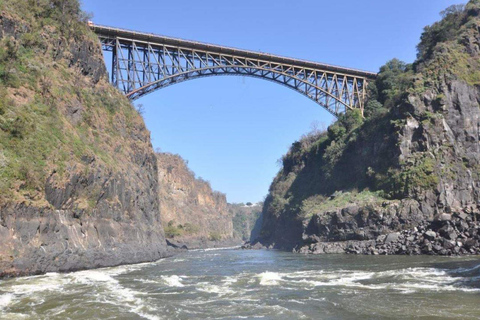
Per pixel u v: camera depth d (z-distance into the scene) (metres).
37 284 27.16
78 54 57.00
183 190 174.75
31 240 31.42
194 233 150.50
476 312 18.81
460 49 79.25
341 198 78.69
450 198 64.19
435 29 90.62
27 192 32.12
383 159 75.75
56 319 18.22
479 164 68.25
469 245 49.78
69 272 35.19
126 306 21.30
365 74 101.50
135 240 53.22
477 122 71.25
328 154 95.06
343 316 18.95
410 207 63.31
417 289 25.27
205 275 36.44
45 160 36.25
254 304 21.98
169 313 19.84
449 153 68.69
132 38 75.25
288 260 54.91
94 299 22.80
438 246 52.06
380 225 64.69
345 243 67.62
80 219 40.06
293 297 23.95
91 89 58.31
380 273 33.91
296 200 102.25
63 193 37.34
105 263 42.44
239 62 86.88
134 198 57.16
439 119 71.00
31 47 46.78
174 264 50.50
